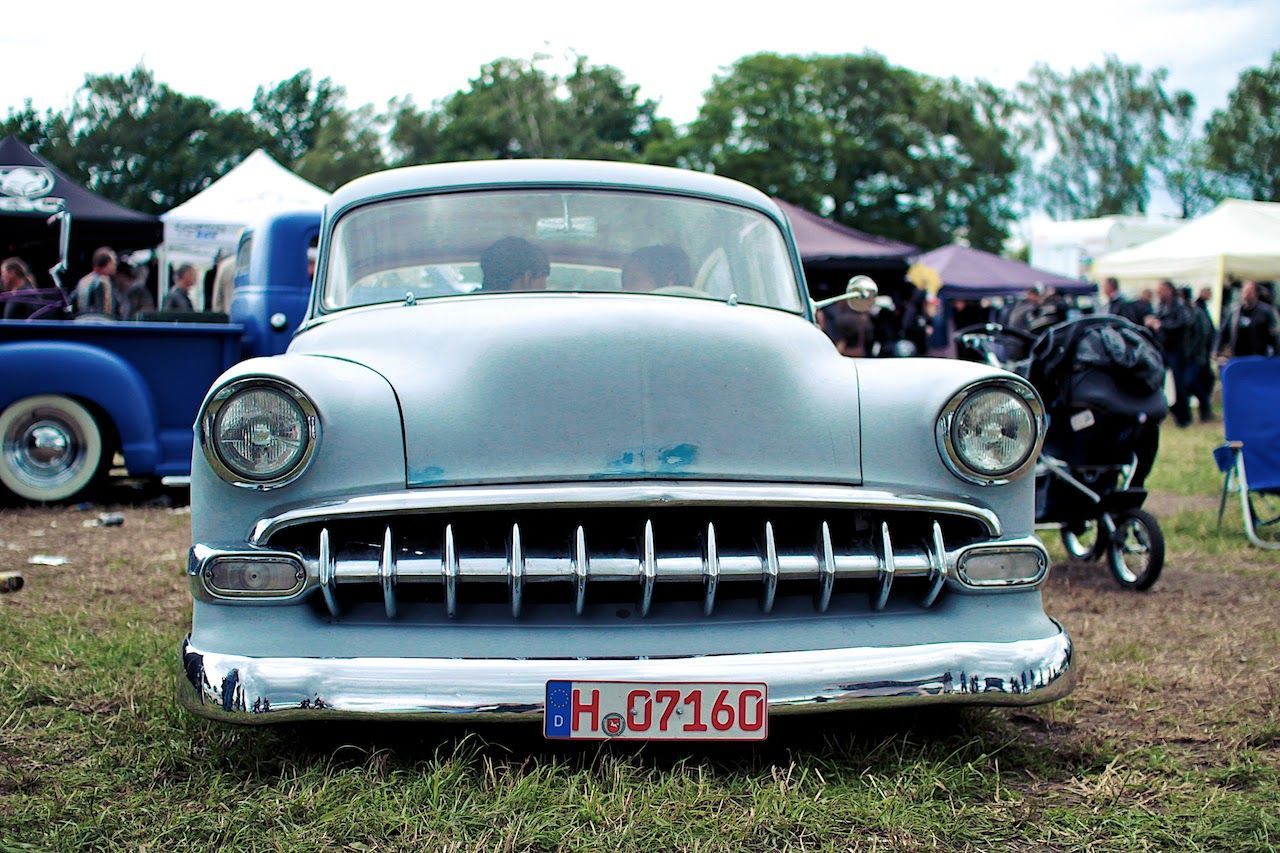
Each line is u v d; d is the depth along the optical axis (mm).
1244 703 3445
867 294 4102
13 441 7109
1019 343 6074
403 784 2629
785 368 2908
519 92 52938
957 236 51812
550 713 2521
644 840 2402
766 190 45469
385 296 3566
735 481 2744
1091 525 6242
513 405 2725
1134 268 20703
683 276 3668
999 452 2842
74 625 4105
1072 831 2498
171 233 14258
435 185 3811
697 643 2633
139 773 2713
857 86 49938
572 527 2682
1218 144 62156
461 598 2697
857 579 2818
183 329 7195
